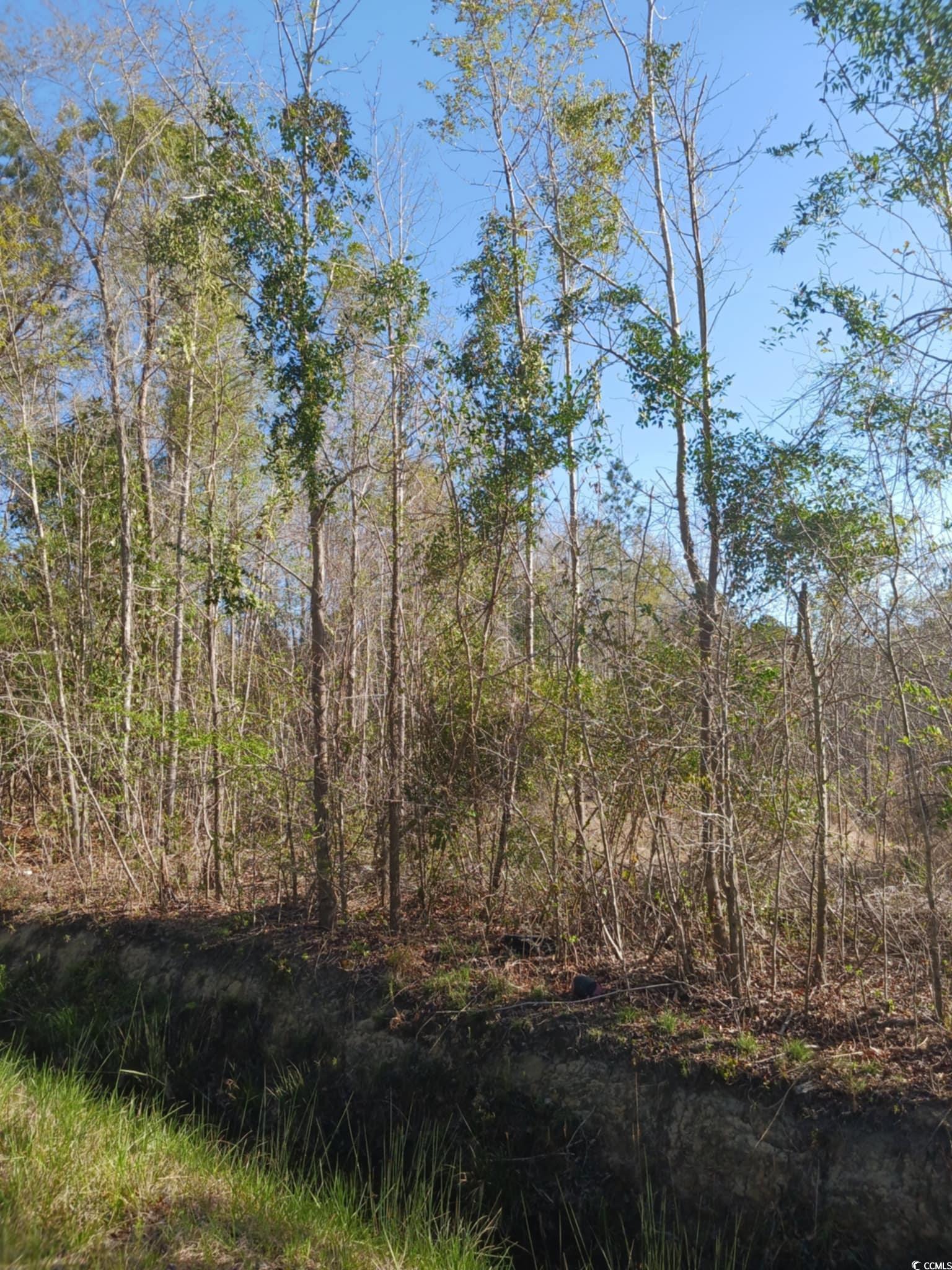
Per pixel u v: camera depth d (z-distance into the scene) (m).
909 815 7.70
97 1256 5.15
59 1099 7.35
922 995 6.95
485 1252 6.10
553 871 8.62
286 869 10.39
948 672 7.43
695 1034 6.85
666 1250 5.93
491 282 9.91
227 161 9.69
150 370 14.98
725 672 7.47
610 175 10.69
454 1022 7.75
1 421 15.18
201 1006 9.27
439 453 9.77
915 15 6.57
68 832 12.89
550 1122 6.80
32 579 15.36
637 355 8.52
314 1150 7.67
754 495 7.61
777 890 7.32
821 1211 5.59
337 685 10.21
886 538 7.27
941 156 6.95
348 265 9.51
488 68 11.23
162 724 10.77
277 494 10.41
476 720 9.48
